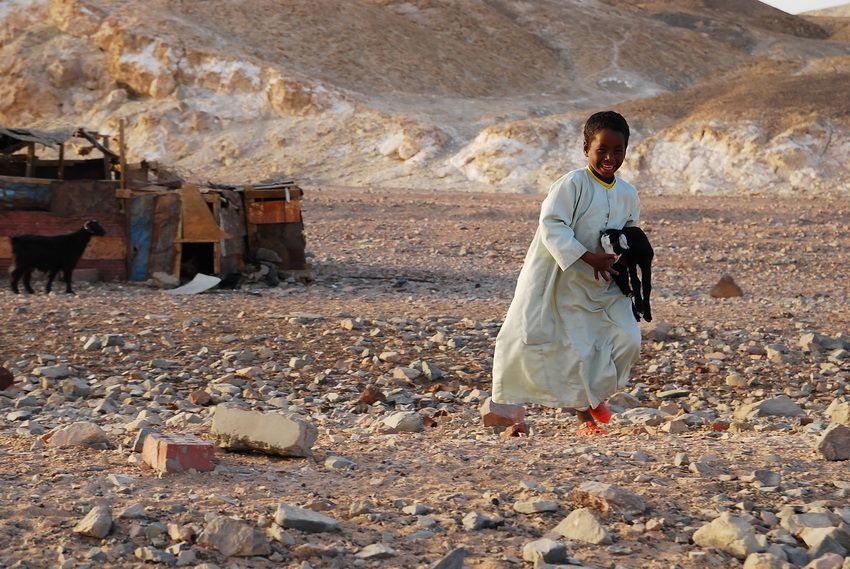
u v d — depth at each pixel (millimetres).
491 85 79062
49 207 16797
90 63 67875
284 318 12094
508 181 49750
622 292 5781
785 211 33125
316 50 74312
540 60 88312
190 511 3979
